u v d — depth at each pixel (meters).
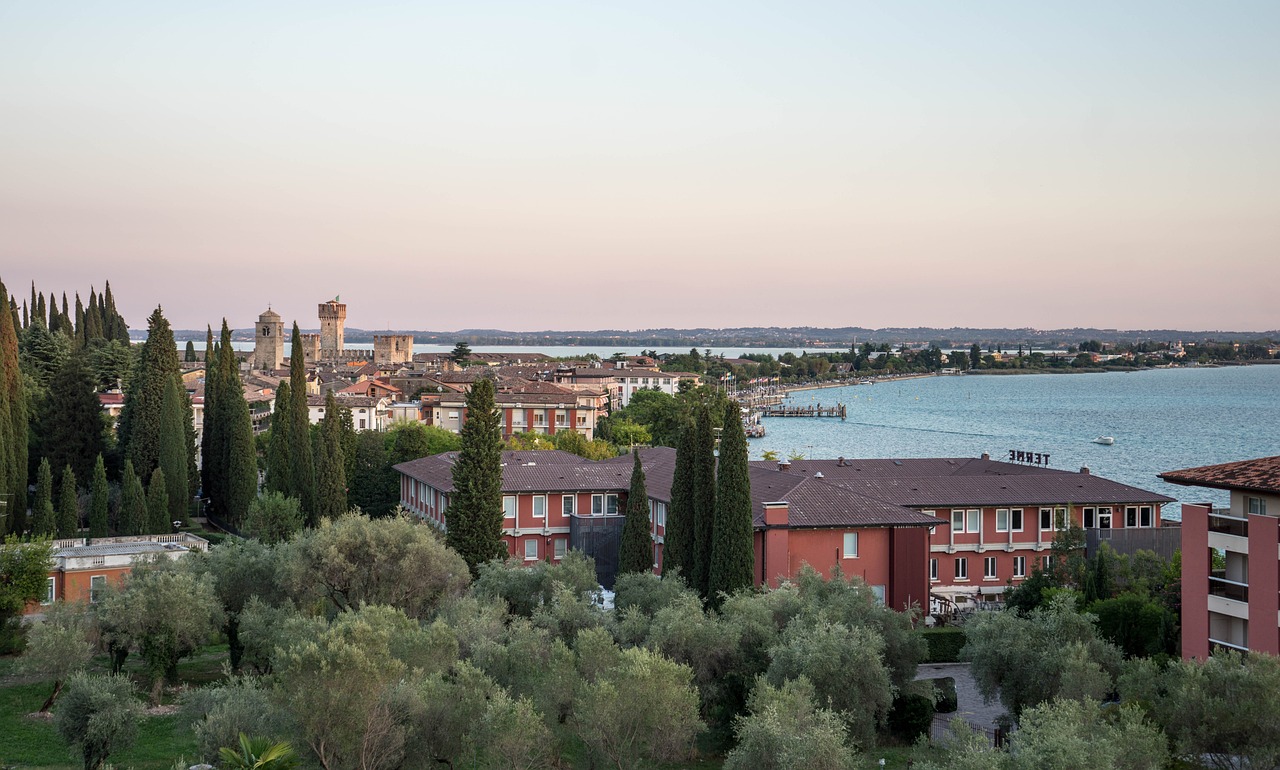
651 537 93.50
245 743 45.84
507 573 80.88
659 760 54.12
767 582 82.75
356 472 141.62
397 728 52.03
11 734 65.94
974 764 42.12
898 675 65.00
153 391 142.00
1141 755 43.94
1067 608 61.00
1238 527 60.66
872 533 85.81
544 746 51.56
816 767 44.75
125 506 119.38
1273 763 47.41
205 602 75.06
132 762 60.34
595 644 59.97
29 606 92.19
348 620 61.91
